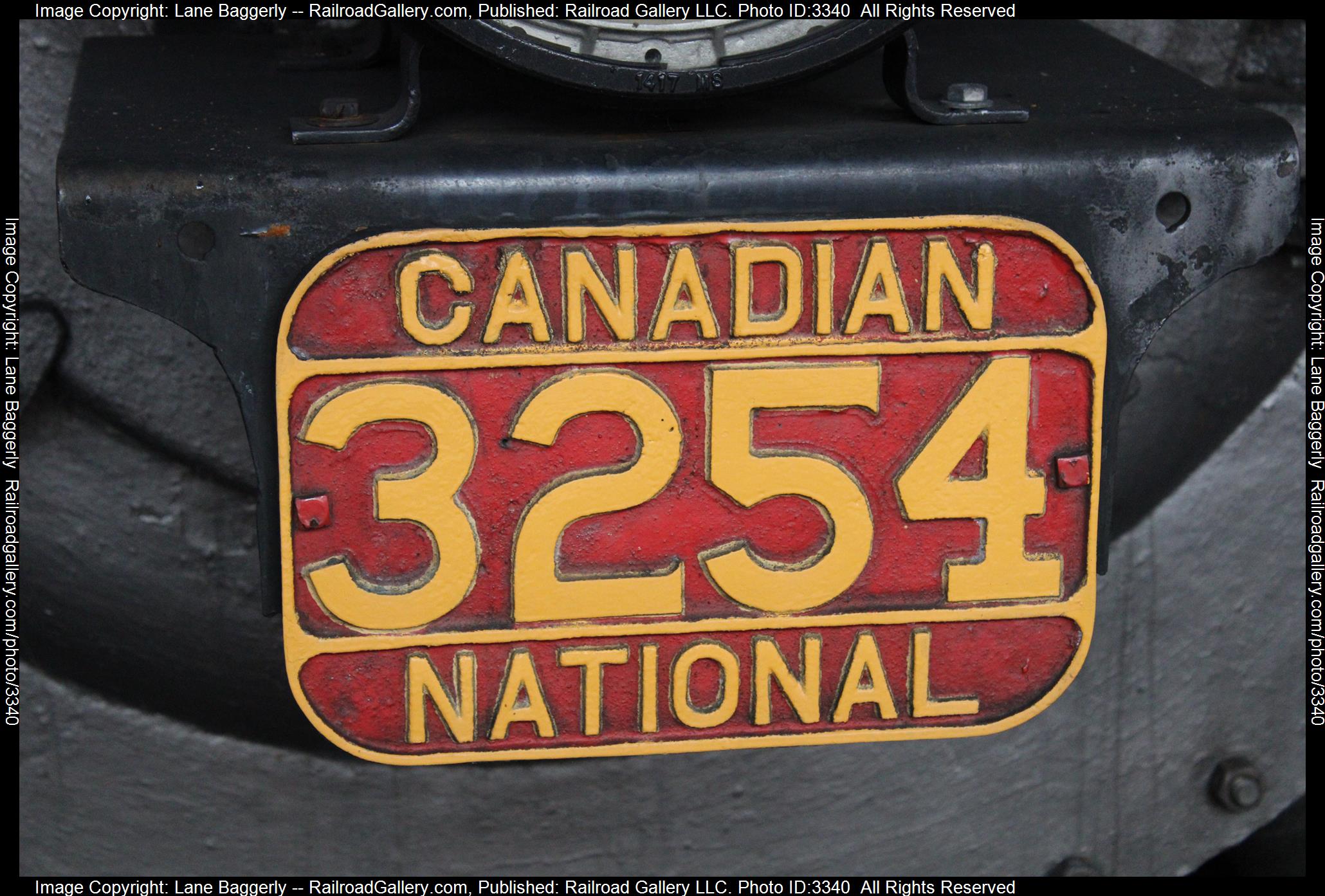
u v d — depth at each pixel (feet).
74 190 3.34
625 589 3.68
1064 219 3.56
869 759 5.40
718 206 3.45
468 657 3.70
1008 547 3.74
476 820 5.28
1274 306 5.50
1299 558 5.54
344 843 5.26
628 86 3.47
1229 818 5.76
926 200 3.51
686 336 3.51
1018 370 3.61
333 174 3.38
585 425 3.56
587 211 3.43
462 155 3.42
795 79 3.52
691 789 5.33
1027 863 5.67
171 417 5.10
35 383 4.97
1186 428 5.54
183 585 5.20
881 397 3.60
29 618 5.07
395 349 3.47
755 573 3.70
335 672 3.67
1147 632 5.51
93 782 5.13
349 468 3.54
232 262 3.41
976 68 4.25
